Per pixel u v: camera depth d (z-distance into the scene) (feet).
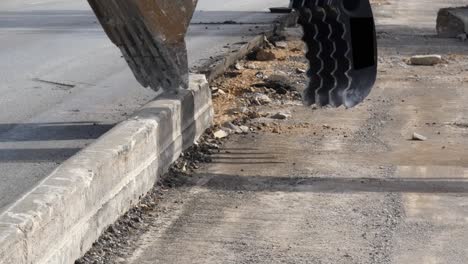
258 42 57.52
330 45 25.79
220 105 38.06
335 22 25.20
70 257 18.89
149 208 23.56
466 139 32.07
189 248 20.88
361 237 21.71
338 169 27.81
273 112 36.81
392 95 40.47
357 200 24.57
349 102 26.27
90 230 20.11
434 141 31.65
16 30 62.85
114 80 43.34
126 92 40.40
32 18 71.92
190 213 23.34
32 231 16.94
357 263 20.07
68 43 56.34
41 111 35.91
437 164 28.50
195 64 46.70
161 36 27.91
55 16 73.82
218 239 21.49
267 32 61.72
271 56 52.08
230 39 58.44
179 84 29.50
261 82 43.34
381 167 28.07
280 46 58.80
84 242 19.74
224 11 82.89
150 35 28.37
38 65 47.26
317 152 29.99
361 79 26.16
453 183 26.32
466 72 47.88
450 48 58.29
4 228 16.47
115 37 29.17
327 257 20.42
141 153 23.89
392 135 32.58
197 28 66.49
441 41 62.39
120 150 22.12
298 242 21.34
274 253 20.62
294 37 63.31
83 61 49.01
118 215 22.04
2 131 32.27
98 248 20.38
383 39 63.16
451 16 65.00
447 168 27.96
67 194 18.69
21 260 16.49
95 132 32.50
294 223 22.70
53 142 30.76
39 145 30.27
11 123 33.60
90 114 35.63
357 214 23.40
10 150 29.48
